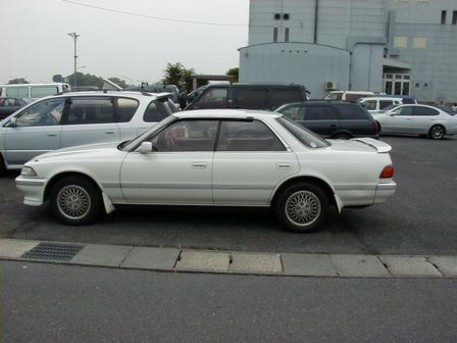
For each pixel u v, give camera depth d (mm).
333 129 14211
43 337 3824
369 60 43188
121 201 6609
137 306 4383
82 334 3877
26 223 6832
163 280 5000
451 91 52531
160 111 9500
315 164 6328
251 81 37844
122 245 6008
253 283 4957
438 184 10328
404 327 4059
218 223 6906
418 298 4652
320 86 37812
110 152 6656
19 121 9609
